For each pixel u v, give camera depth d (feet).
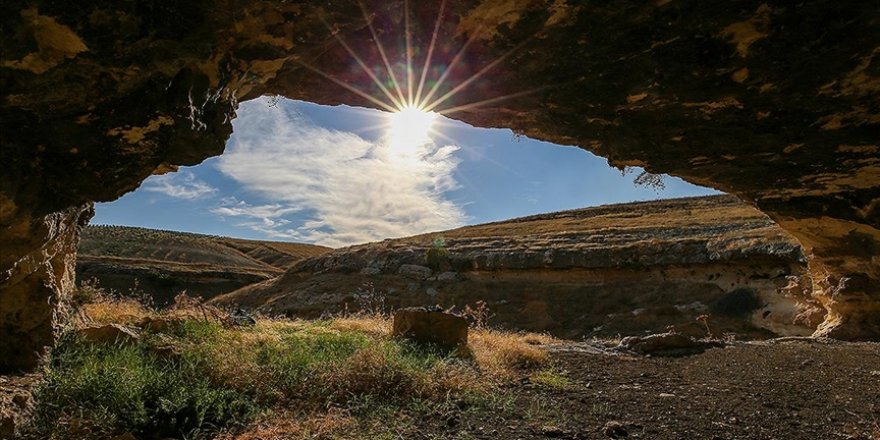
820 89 18.83
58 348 17.56
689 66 17.48
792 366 29.50
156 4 10.98
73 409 14.15
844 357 32.42
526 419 16.72
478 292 95.09
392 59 17.37
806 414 18.90
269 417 15.35
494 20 15.43
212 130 14.93
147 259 157.89
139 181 14.37
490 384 20.59
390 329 29.30
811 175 31.07
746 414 18.67
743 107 20.48
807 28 15.38
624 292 84.43
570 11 15.05
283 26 13.87
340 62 17.43
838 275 46.47
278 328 26.76
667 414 18.34
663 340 35.37
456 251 108.99
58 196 13.25
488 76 18.69
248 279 146.00
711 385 24.00
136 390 15.07
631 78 18.52
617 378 25.25
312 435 14.16
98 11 10.38
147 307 29.48
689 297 76.95
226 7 11.94
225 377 17.44
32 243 13.62
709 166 28.25
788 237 71.46
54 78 11.05
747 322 67.62
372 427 14.96
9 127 11.53
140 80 12.05
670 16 15.19
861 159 27.14
